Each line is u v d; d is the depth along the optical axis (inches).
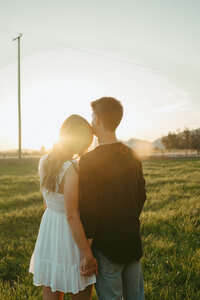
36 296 110.9
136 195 75.4
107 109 70.4
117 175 68.6
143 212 249.6
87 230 65.1
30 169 786.8
